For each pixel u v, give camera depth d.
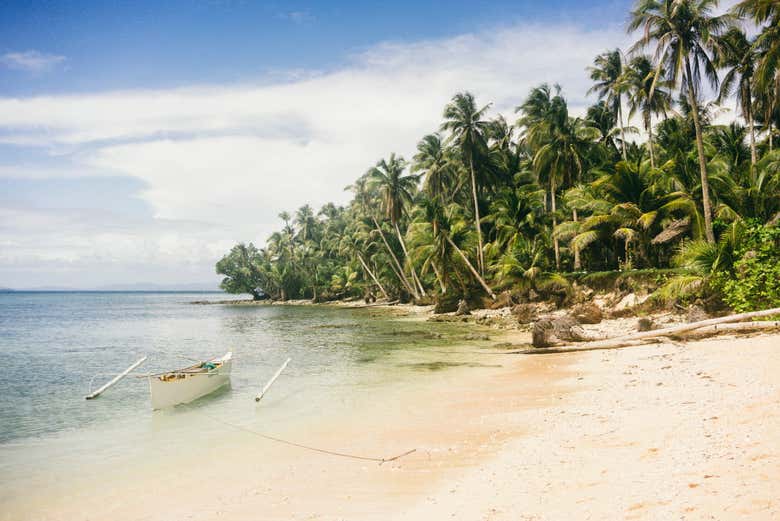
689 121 44.75
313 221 114.44
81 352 32.03
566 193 40.72
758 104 33.16
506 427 10.41
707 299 23.41
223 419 13.51
